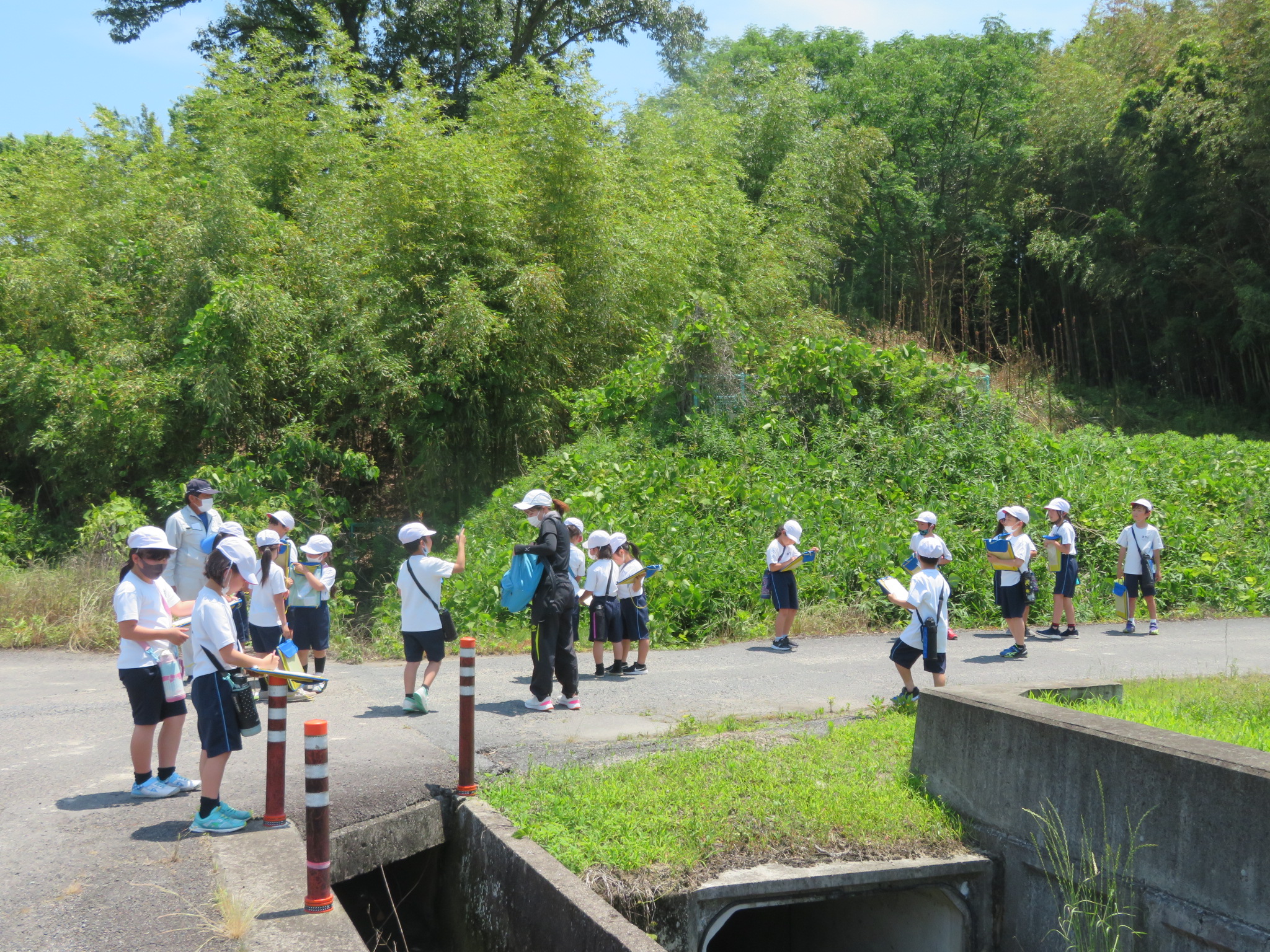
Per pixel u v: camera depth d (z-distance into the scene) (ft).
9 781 19.40
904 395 58.18
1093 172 107.14
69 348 60.13
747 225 84.02
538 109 64.08
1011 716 18.60
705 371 58.29
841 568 44.42
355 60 71.00
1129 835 16.24
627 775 20.39
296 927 13.42
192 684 16.80
